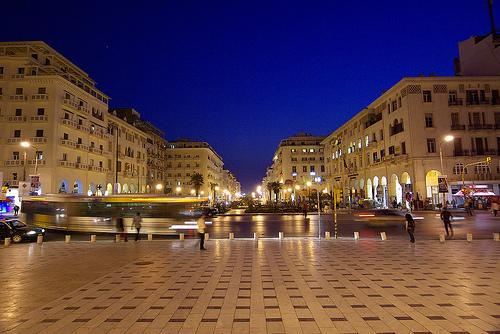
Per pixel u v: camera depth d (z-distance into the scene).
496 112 51.50
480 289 9.68
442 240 19.48
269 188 110.75
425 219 35.56
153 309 8.40
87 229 28.34
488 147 50.84
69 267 13.91
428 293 9.38
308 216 46.69
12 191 48.78
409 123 50.66
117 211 27.80
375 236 23.73
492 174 49.66
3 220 23.67
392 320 7.38
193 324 7.35
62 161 51.50
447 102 51.12
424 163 49.75
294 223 35.94
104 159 64.75
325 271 12.46
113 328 7.18
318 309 8.20
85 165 57.19
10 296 9.70
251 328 7.06
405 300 8.78
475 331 6.69
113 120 69.25
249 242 21.16
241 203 106.25
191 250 18.23
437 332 6.67
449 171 49.75
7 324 7.50
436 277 11.21
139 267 13.73
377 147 61.94
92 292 10.04
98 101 63.28
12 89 51.44
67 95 54.28
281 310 8.17
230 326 7.19
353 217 43.44
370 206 55.25
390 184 57.19
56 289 10.43
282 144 115.94
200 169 114.12
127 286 10.69
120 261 15.17
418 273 11.84
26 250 19.14
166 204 26.64
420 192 49.16
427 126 50.62
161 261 15.05
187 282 11.10
